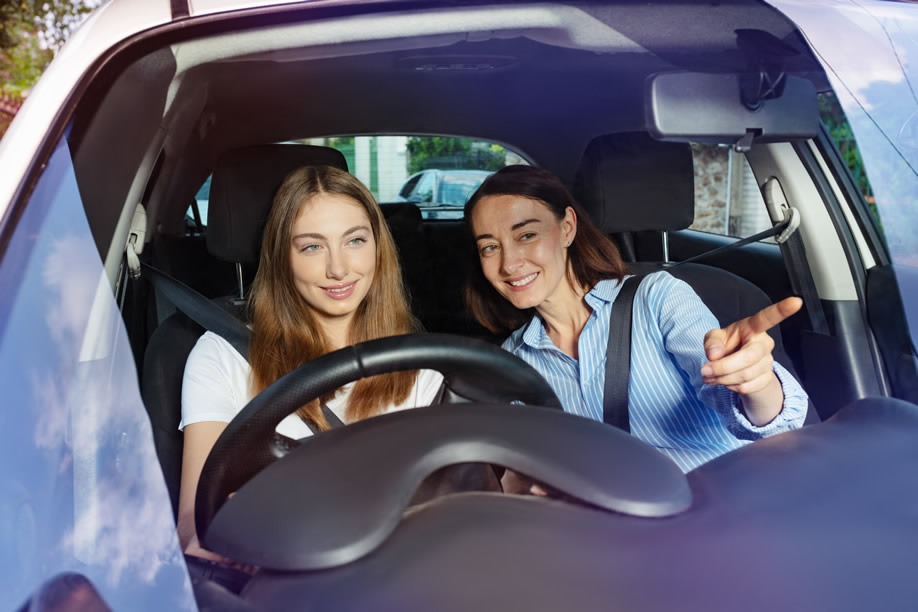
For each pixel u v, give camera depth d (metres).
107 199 1.05
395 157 2.89
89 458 0.88
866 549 0.71
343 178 1.50
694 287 1.91
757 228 2.32
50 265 0.92
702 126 1.21
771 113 1.23
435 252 2.57
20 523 0.79
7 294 0.88
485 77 2.55
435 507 0.71
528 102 2.75
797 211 1.74
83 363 0.92
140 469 0.91
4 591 0.75
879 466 0.85
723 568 0.67
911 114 1.35
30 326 0.88
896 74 1.33
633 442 0.76
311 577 0.64
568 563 0.66
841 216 1.67
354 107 2.68
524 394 0.93
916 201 1.42
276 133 2.65
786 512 0.76
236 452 0.87
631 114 2.66
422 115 2.77
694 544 0.70
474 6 1.13
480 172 2.98
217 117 2.35
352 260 1.49
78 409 0.89
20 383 0.85
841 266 1.67
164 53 1.05
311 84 2.45
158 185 1.93
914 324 1.53
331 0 1.08
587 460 0.72
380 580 0.64
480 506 0.71
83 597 0.73
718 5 1.21
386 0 1.09
